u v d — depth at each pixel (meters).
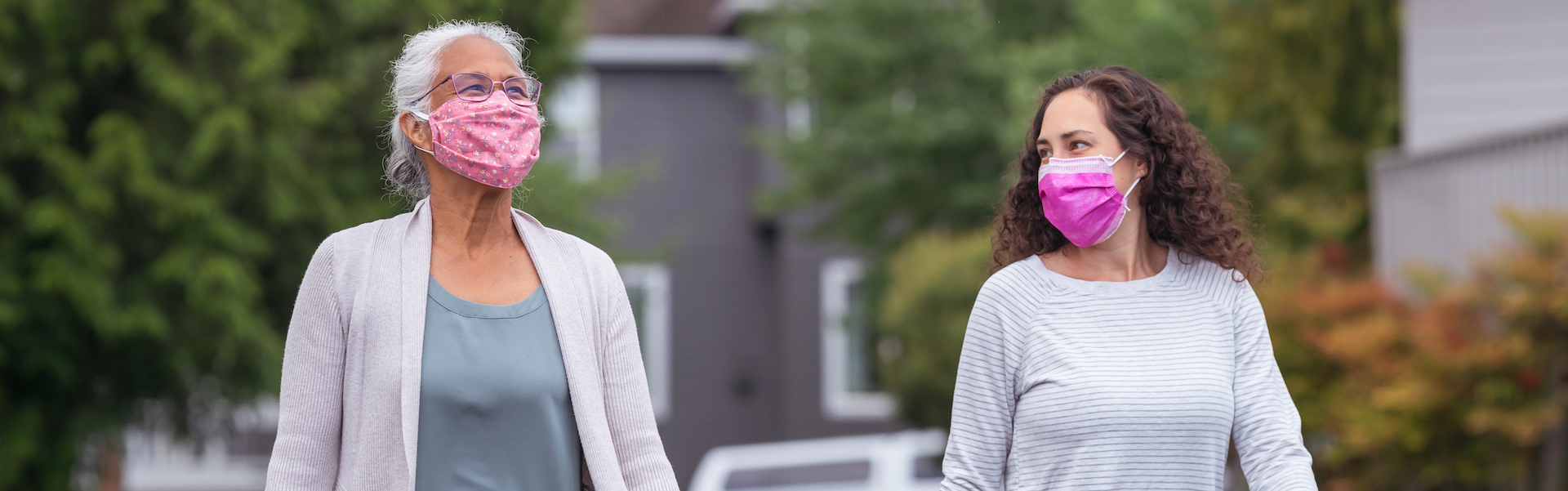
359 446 2.49
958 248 10.86
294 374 2.54
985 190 13.45
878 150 13.84
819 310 16.59
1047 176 2.84
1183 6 13.52
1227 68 13.66
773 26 14.34
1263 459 2.72
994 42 14.20
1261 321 2.86
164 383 8.91
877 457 10.50
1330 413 7.59
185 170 8.02
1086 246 2.87
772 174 16.25
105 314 7.80
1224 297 2.86
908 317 10.84
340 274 2.56
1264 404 2.76
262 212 8.55
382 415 2.49
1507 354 6.80
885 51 13.69
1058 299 2.82
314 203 8.91
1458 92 9.88
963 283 10.55
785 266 16.58
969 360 2.83
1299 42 13.35
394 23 9.45
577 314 2.65
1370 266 9.33
